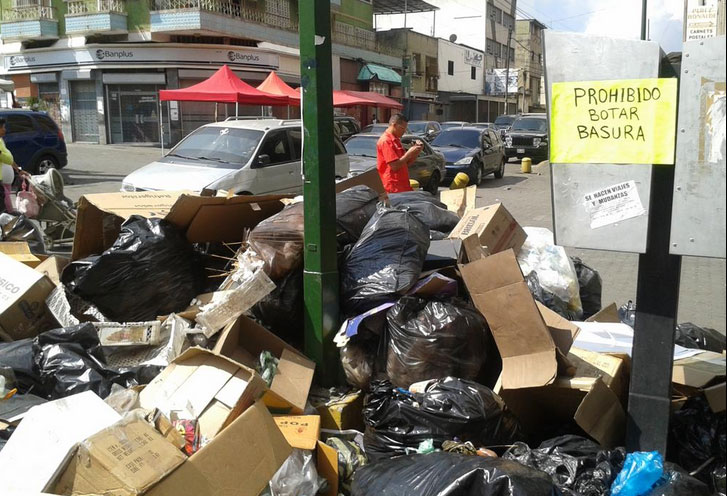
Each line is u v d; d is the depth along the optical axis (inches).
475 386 128.0
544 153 988.6
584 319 204.2
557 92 114.7
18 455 91.9
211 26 1083.9
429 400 126.3
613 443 126.6
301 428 121.7
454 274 163.0
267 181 387.9
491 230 189.8
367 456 130.1
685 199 107.6
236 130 408.2
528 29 2684.5
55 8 1157.1
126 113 1149.1
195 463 95.3
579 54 112.0
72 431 92.9
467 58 2154.3
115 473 87.8
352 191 187.3
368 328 148.2
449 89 2041.1
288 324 160.9
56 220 331.3
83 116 1183.6
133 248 159.9
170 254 163.9
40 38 1166.3
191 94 638.5
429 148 621.9
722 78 101.4
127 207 179.9
